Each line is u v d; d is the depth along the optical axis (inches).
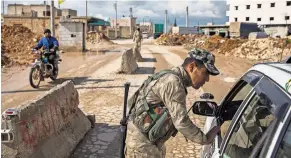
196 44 1342.3
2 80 421.7
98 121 240.1
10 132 125.4
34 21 1716.3
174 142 198.5
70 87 200.2
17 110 131.0
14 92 342.6
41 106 154.1
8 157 126.1
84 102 299.4
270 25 2417.6
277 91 63.5
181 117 80.7
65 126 181.8
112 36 2763.3
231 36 2129.7
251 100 81.7
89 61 671.1
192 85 86.7
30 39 991.6
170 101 81.8
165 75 84.8
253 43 880.3
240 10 3021.7
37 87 369.4
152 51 1048.2
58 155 158.6
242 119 82.1
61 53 880.9
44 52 386.3
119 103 295.0
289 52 782.5
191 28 2554.1
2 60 576.7
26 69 541.6
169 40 1631.4
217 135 95.5
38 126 147.3
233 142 80.0
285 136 54.7
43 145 149.6
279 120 56.7
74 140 185.0
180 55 869.2
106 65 593.9
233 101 106.9
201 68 83.9
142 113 87.1
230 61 745.0
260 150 61.1
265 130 64.7
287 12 2726.4
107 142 197.0
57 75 442.9
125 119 96.3
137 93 92.5
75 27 939.3
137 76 454.9
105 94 333.4
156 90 84.8
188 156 178.4
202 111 114.2
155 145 89.3
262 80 78.0
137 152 89.2
